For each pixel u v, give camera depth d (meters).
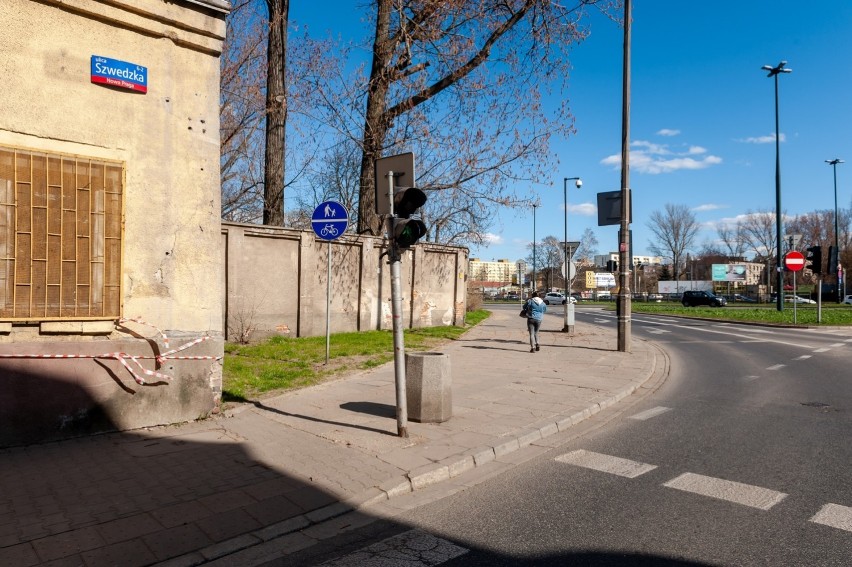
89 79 6.16
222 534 4.07
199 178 7.01
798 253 26.00
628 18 14.66
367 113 16.44
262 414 7.36
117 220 6.31
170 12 6.66
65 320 5.95
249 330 14.09
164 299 6.68
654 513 4.57
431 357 7.20
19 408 5.73
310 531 4.26
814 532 4.17
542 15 15.37
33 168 5.77
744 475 5.46
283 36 15.22
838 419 7.76
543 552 3.93
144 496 4.67
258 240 14.51
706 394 9.77
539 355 14.21
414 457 5.75
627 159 14.83
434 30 15.18
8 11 5.67
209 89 7.12
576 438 6.92
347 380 9.84
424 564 3.77
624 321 14.95
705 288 86.88
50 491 4.72
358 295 17.56
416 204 6.29
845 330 24.22
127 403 6.41
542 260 86.94
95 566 3.58
